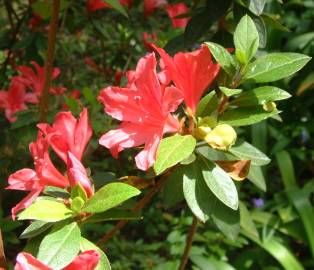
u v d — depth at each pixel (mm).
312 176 643
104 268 180
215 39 323
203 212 210
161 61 214
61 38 524
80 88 506
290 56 209
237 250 546
